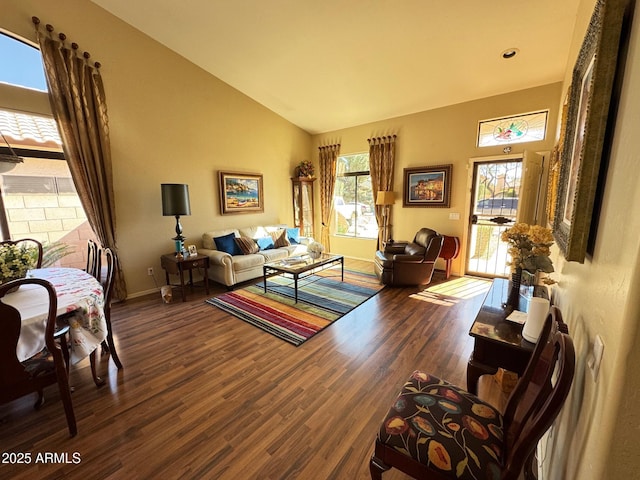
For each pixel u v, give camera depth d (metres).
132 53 3.59
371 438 1.61
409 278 4.17
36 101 3.02
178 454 1.52
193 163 4.37
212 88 4.49
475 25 2.85
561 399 0.80
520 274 1.83
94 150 3.31
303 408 1.84
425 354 2.45
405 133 5.18
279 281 4.57
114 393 1.99
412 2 2.65
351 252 6.31
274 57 3.81
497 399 1.95
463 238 4.77
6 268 1.88
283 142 5.82
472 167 4.52
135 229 3.82
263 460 1.48
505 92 4.12
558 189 1.73
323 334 2.81
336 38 3.27
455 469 0.99
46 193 3.31
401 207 5.38
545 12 2.60
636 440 0.59
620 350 0.60
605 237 0.84
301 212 6.16
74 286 2.03
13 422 1.73
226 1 2.92
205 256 3.98
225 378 2.15
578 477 0.77
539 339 1.17
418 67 3.66
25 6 2.82
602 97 0.86
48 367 1.57
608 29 0.82
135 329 2.94
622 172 0.74
